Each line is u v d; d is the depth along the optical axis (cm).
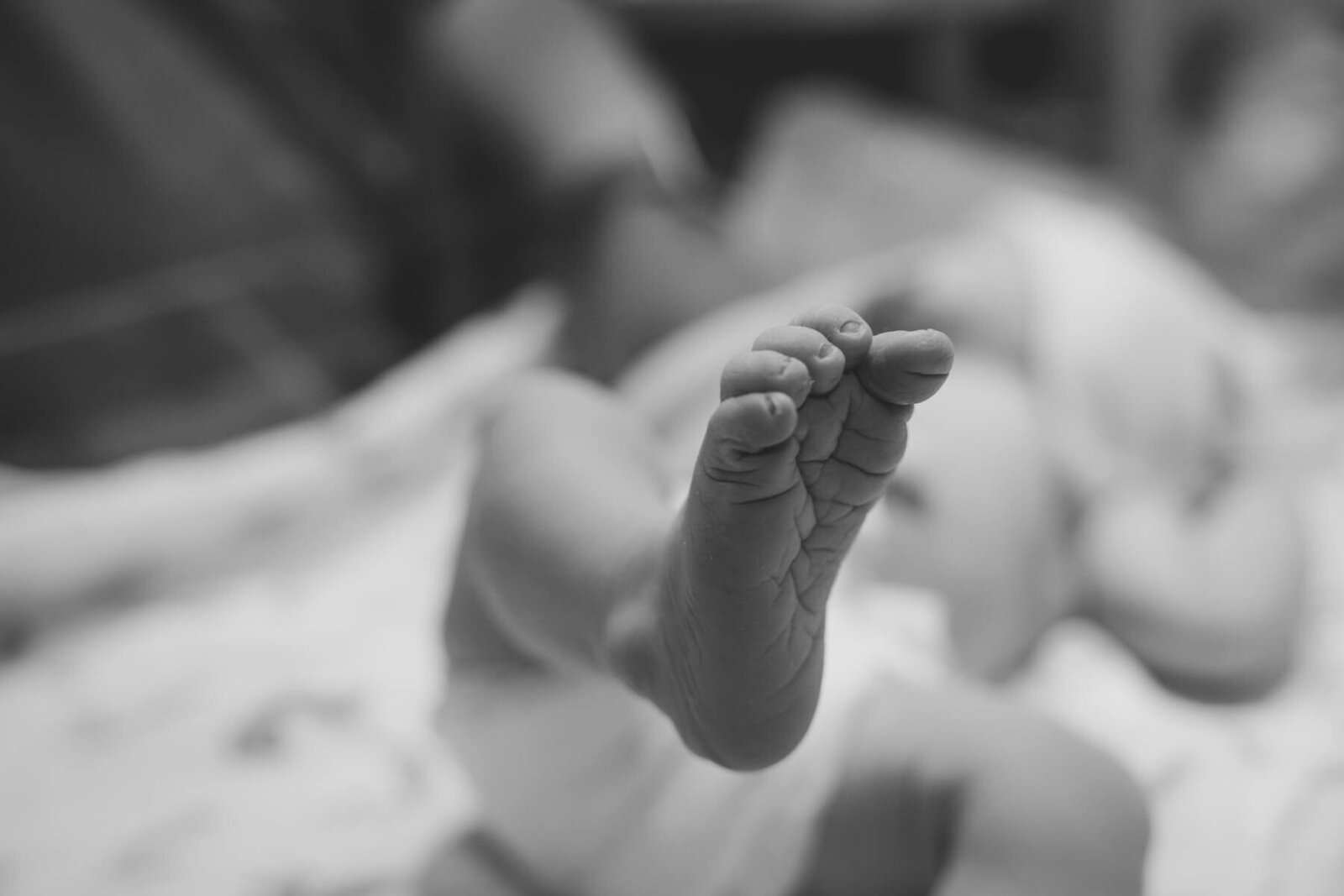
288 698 100
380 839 83
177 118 135
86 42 128
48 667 108
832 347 44
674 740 67
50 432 126
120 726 98
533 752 70
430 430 138
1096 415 108
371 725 96
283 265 143
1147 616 97
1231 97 189
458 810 85
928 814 64
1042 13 203
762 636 50
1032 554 94
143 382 132
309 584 121
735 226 152
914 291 113
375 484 133
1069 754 64
